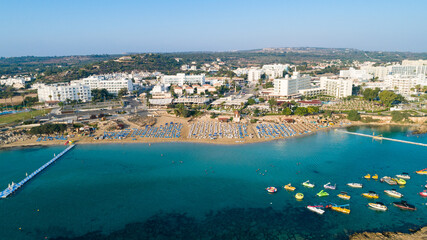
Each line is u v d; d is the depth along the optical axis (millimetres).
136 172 187000
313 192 157375
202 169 189625
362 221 131125
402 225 127688
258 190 160625
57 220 135875
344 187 162500
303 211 139875
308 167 189875
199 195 156250
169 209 143250
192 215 138000
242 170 186750
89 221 134750
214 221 132875
